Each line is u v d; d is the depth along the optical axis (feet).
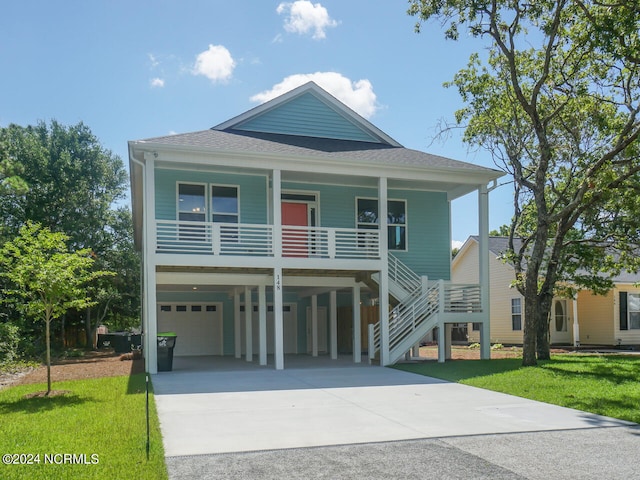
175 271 52.19
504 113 56.49
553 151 56.80
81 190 106.83
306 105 66.69
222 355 68.69
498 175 58.03
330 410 30.25
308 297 73.05
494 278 95.25
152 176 47.34
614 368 44.11
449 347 63.57
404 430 25.14
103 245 109.19
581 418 27.76
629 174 47.16
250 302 59.06
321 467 19.35
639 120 49.98
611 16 43.21
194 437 23.88
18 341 66.39
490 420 27.35
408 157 59.98
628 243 57.93
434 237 66.59
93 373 49.52
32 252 36.52
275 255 50.42
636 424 26.30
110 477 17.80
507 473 18.63
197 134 55.31
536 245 48.85
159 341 48.78
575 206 47.93
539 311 53.72
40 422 26.35
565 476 18.30
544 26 48.62
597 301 86.79
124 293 111.45
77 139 110.22
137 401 32.22
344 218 63.72
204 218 57.67
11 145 96.94
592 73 51.57
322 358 62.64
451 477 18.19
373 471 18.86
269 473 18.65
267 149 51.93
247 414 29.17
